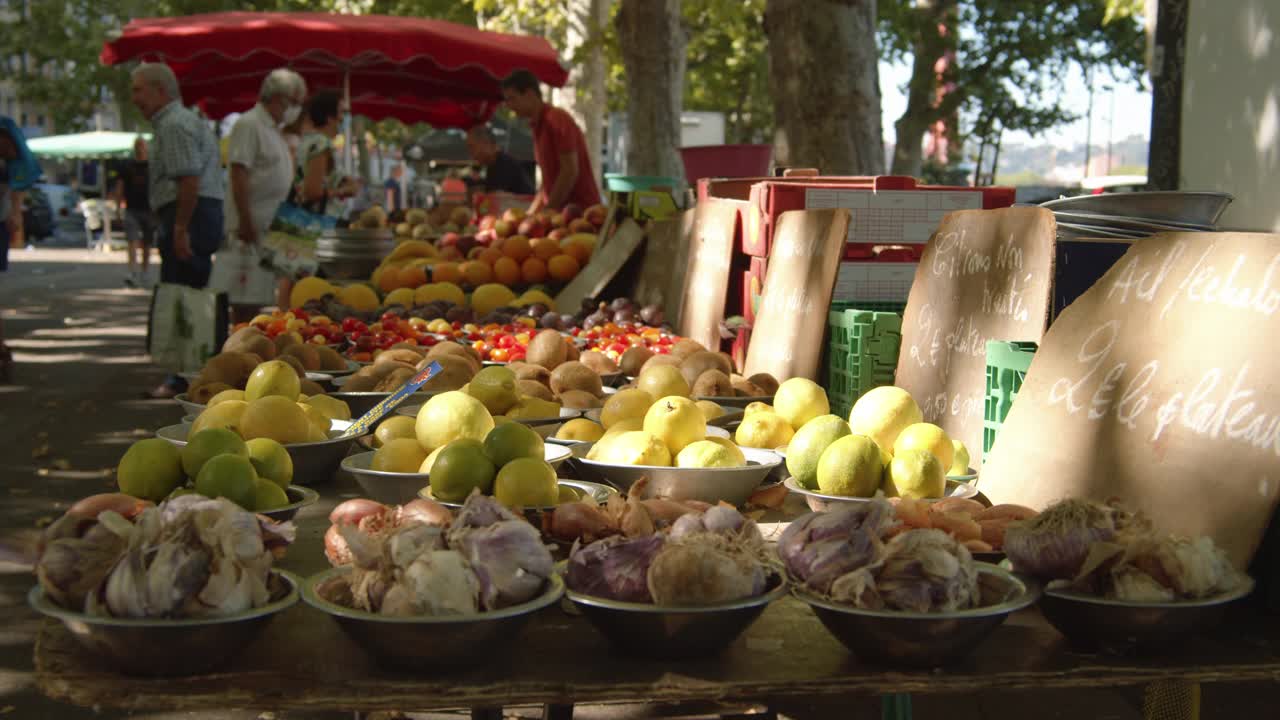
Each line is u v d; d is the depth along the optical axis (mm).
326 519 2449
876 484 2355
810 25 8164
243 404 2826
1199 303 2002
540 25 24484
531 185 13453
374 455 2777
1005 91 35219
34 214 37750
